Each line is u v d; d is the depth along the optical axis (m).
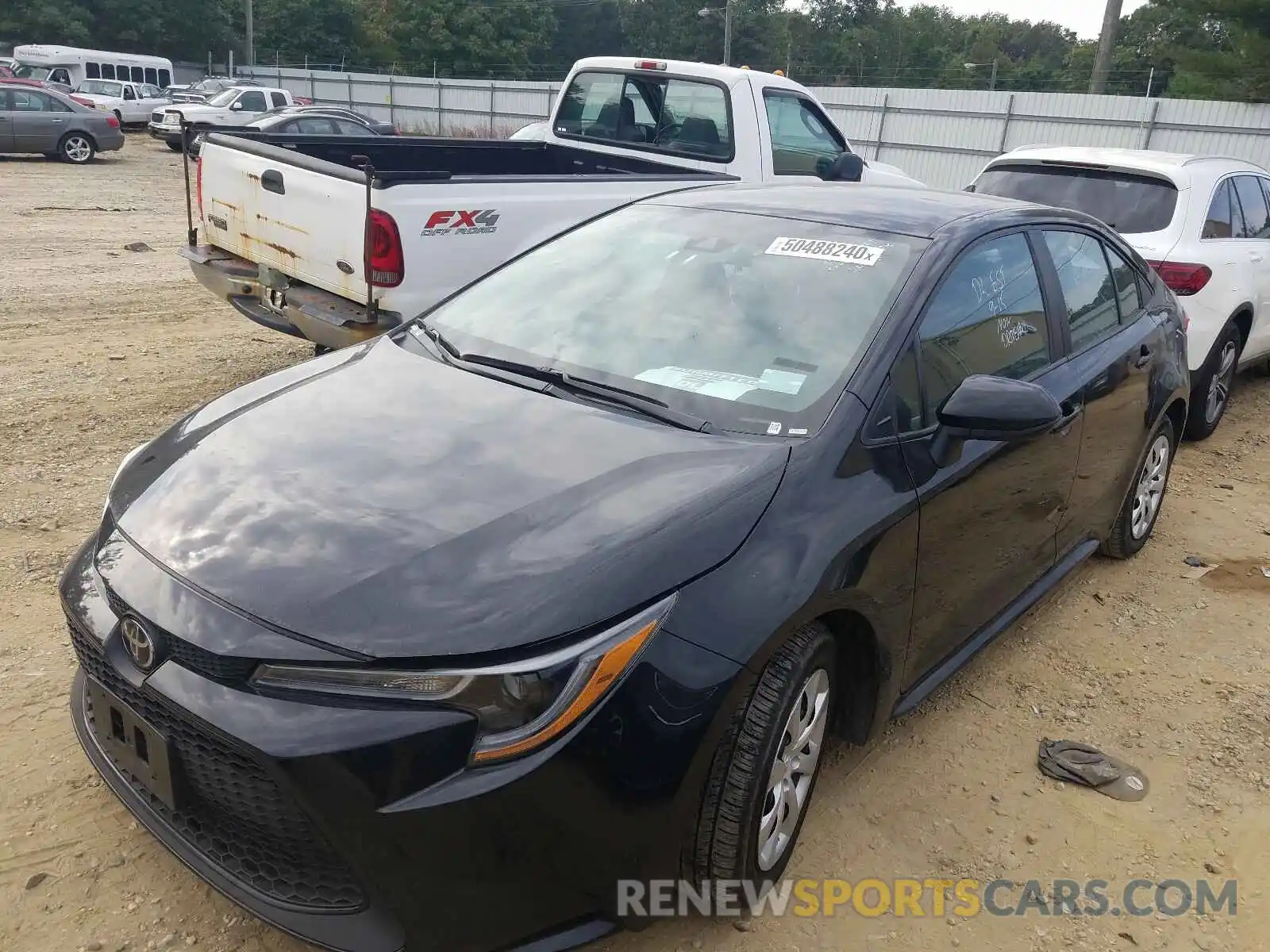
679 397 2.91
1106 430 3.98
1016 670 3.91
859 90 29.72
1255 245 6.89
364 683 2.04
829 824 2.98
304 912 2.11
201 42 55.53
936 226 3.37
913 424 2.90
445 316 3.55
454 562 2.21
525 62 65.00
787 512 2.50
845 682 2.87
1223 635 4.27
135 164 22.25
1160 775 3.33
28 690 3.27
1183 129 25.25
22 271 9.96
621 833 2.14
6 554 4.13
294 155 5.41
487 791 2.01
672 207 3.79
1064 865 2.90
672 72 7.55
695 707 2.20
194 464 2.65
